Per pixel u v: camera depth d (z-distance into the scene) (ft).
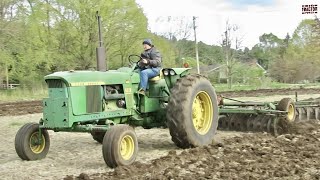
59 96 25.50
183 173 22.18
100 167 24.82
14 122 51.13
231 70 168.45
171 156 25.88
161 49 142.92
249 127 36.63
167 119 28.63
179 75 31.65
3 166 25.70
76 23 118.32
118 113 27.84
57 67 122.83
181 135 28.55
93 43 119.34
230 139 31.27
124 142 24.68
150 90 30.27
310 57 206.90
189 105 28.55
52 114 25.72
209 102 30.71
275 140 30.86
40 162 26.53
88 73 26.68
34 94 115.03
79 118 25.63
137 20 123.54
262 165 23.48
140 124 30.30
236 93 110.83
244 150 27.78
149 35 134.10
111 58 126.31
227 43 166.61
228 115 37.78
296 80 217.15
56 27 118.62
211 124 30.71
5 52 106.83
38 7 116.37
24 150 26.66
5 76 130.11
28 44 113.19
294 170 22.33
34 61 115.75
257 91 120.06
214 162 24.44
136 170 23.12
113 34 121.70
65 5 116.78
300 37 221.46
